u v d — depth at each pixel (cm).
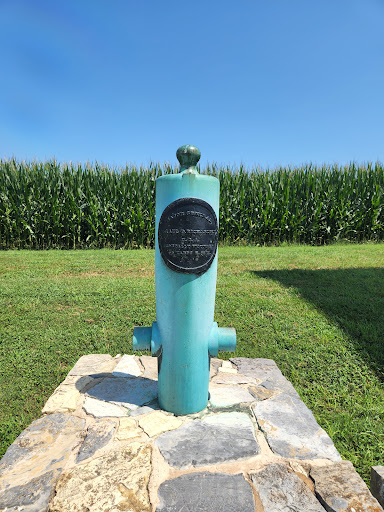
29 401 288
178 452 201
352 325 421
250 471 188
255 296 537
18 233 1054
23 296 525
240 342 390
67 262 784
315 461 197
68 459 196
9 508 165
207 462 194
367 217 1207
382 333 399
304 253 922
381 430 250
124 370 308
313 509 166
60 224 1057
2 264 752
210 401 256
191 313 227
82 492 173
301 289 568
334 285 595
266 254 910
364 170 1252
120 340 391
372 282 602
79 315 456
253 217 1174
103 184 1112
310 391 300
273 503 169
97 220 1080
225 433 219
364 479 211
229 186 1170
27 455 202
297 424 229
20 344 375
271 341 390
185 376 233
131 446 206
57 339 388
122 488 176
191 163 228
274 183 1221
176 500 169
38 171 1098
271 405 252
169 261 222
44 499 170
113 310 472
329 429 250
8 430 255
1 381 311
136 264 774
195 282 224
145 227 1111
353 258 834
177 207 220
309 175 1209
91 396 263
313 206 1180
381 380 313
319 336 394
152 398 261
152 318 451
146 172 1134
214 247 230
